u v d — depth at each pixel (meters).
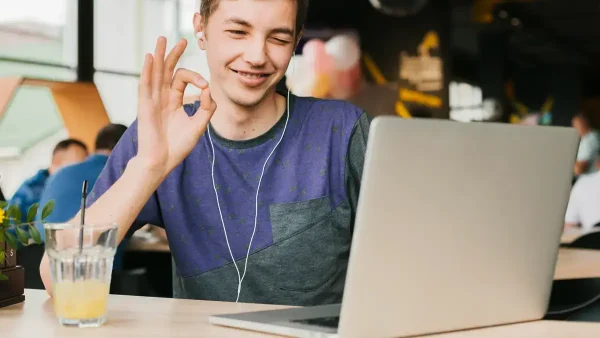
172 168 1.43
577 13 12.45
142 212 1.72
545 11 12.32
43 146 6.55
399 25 10.08
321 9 10.12
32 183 4.52
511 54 15.00
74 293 1.11
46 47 6.56
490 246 1.09
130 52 7.22
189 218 1.73
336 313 1.16
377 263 0.98
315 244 1.73
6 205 1.24
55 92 6.52
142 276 2.95
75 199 3.38
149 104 1.42
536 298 1.18
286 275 1.73
